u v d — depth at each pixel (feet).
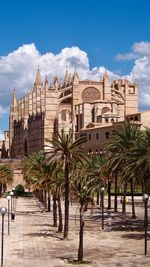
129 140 259.60
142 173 204.95
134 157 214.90
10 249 172.45
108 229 221.46
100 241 191.11
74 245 181.47
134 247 176.45
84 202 161.68
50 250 170.30
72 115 645.92
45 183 242.78
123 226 241.55
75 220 257.14
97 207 359.46
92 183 299.38
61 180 215.31
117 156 262.06
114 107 618.85
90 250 169.68
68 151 193.77
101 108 611.47
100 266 140.46
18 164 588.09
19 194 505.66
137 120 510.58
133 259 152.15
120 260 150.20
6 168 482.28
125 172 240.94
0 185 497.05
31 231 223.10
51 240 194.08
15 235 209.26
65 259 152.46
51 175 232.32
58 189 217.97
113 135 278.67
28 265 142.72
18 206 383.65
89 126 583.99
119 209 345.51
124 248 174.09
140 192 450.30
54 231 222.48
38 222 264.11
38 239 196.95
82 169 200.95
